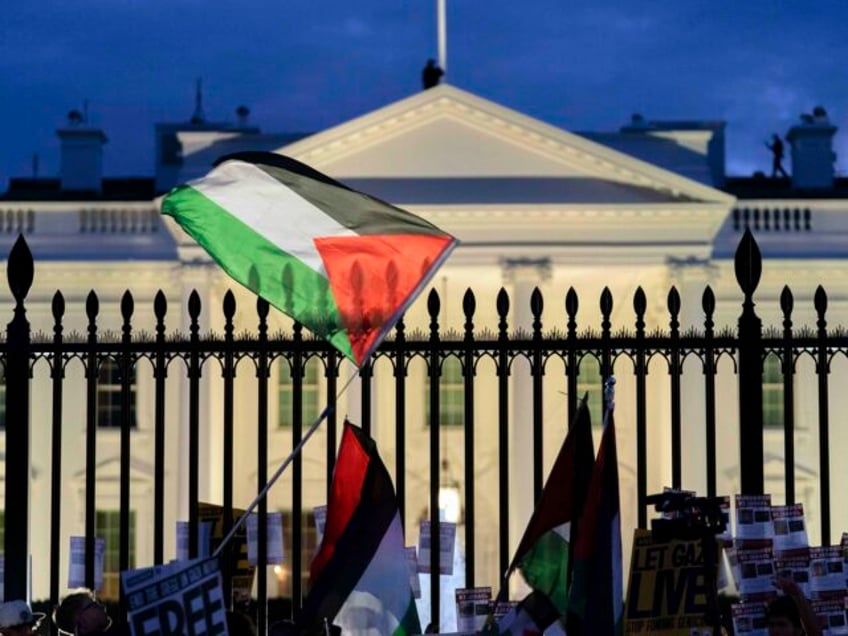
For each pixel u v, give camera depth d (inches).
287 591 1774.1
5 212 1893.5
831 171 2087.8
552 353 494.6
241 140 1962.4
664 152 1988.2
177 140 2117.4
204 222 449.1
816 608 475.2
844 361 1798.7
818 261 1854.1
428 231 448.8
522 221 1838.1
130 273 1855.3
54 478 495.5
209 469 1717.5
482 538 1786.4
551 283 1829.5
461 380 1829.5
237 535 496.1
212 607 420.5
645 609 435.5
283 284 446.6
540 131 1829.5
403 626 439.5
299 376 490.9
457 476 1814.7
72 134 2101.4
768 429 1807.3
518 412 1763.0
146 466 1835.6
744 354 490.3
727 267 1847.9
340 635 435.5
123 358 496.1
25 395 492.1
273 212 450.0
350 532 442.9
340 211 450.9
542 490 482.3
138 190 2193.7
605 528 424.2
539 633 436.5
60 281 1862.7
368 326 444.1
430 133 1847.9
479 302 1902.1
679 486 488.4
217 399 1763.0
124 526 493.4
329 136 1828.2
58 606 493.4
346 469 446.3
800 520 480.4
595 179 1839.3
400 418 490.6
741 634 467.8
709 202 1820.9
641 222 1833.2
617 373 1704.0
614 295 1913.1
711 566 433.7
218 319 1798.7
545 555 440.5
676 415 490.6
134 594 413.4
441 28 1862.7
